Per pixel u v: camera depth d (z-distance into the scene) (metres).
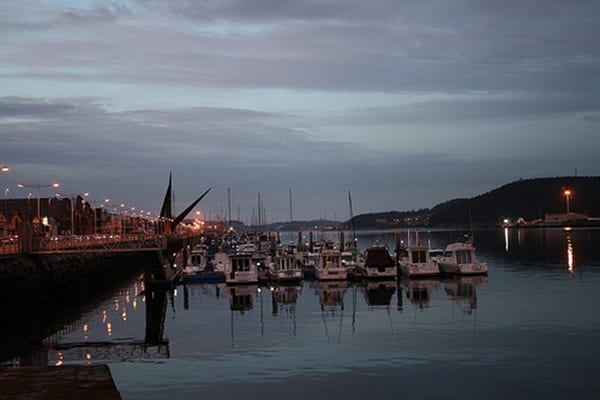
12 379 17.97
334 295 63.34
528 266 89.38
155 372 32.50
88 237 84.38
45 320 52.38
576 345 36.31
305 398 27.52
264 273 80.81
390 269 75.38
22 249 63.28
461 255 78.06
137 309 58.12
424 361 33.38
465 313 48.47
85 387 17.09
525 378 29.98
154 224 196.75
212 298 64.25
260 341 39.88
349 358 34.34
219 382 30.23
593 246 138.38
